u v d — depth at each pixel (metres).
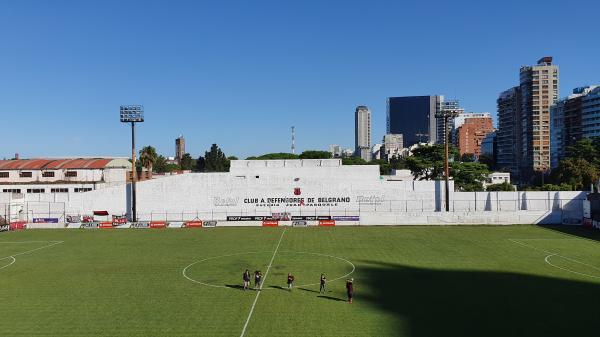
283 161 101.19
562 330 30.12
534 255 55.31
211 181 93.62
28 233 77.94
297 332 30.03
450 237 69.62
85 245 65.12
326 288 40.84
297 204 93.19
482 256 54.91
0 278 45.47
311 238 69.88
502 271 47.00
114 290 40.62
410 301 36.69
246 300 37.28
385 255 55.94
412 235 71.88
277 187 93.19
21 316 33.66
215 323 31.83
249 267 49.72
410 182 93.62
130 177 127.69
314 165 101.12
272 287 41.34
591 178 129.62
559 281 42.75
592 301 36.47
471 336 29.16
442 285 41.56
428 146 131.12
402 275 45.50
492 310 34.34
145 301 37.22
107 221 88.00
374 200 93.31
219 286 41.78
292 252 58.44
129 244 65.75
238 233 76.06
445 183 88.06
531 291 39.44
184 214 93.62
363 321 32.03
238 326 31.22
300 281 43.41
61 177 112.62
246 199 93.31
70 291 40.41
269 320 32.41
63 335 29.80
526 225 82.12
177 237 72.25
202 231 78.88
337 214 93.06
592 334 29.42
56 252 59.66
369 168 98.56
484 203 93.31
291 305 35.84
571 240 66.38
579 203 91.12
